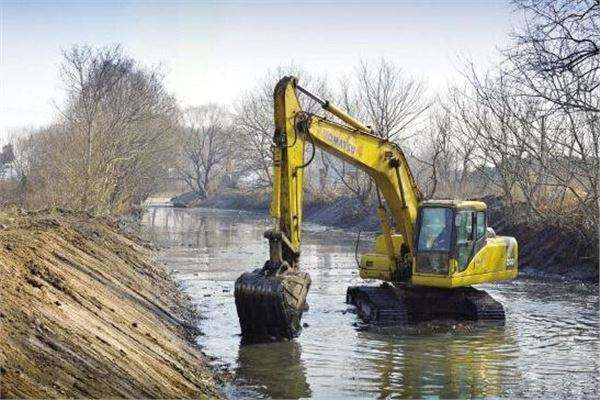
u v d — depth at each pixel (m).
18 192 42.09
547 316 19.39
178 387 11.07
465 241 18.41
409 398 12.12
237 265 29.92
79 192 39.00
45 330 9.65
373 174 18.92
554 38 15.91
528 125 32.31
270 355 14.81
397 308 18.08
